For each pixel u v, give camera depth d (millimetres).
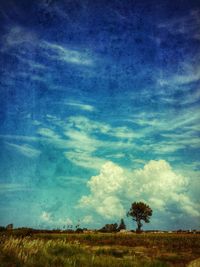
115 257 9500
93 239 17109
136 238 19219
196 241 17359
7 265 6289
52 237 14094
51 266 6727
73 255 8383
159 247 14148
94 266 7344
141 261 8438
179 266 8438
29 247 7676
